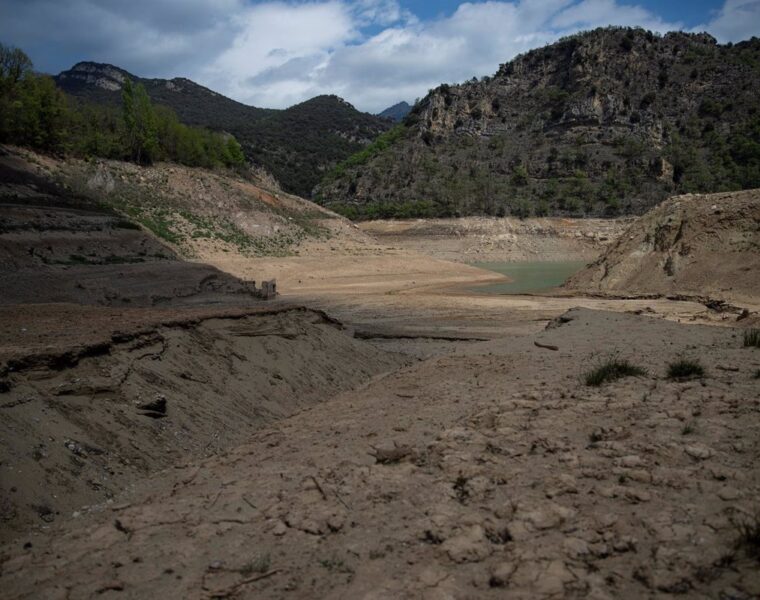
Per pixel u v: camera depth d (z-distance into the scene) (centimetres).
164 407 1162
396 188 14875
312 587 479
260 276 5772
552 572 462
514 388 1178
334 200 15475
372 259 7238
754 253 4172
